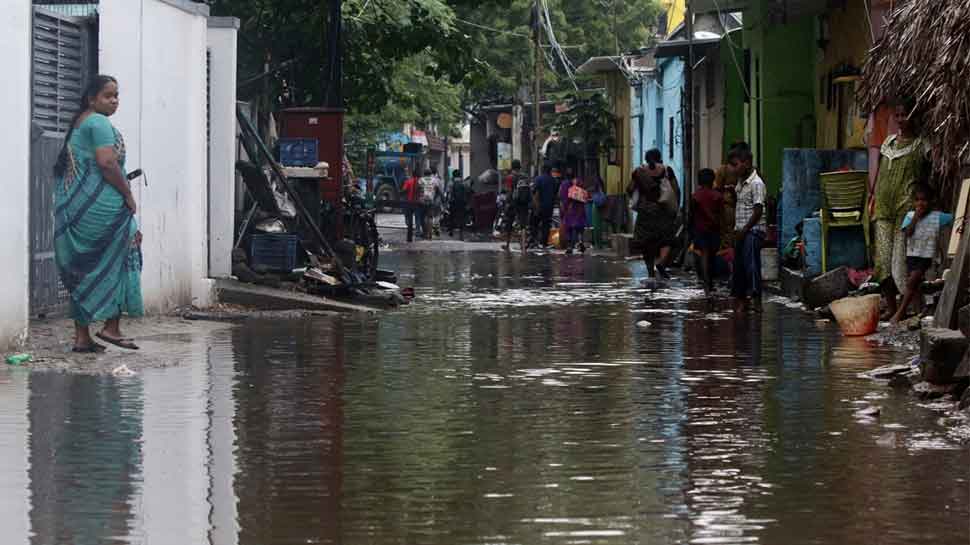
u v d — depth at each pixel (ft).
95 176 89.45
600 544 46.80
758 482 55.83
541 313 128.47
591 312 129.90
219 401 74.28
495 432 66.33
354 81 226.17
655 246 173.68
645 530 48.57
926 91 102.99
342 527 48.96
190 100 124.36
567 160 335.47
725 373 86.79
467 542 47.06
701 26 258.98
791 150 154.40
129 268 92.94
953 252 96.73
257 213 140.97
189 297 124.26
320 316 123.34
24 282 91.86
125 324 108.68
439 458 60.34
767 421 69.41
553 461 59.88
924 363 78.64
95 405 72.33
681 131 268.21
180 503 52.11
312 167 150.61
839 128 172.55
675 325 117.39
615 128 344.49
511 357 94.53
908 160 115.24
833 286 130.62
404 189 293.02
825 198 137.18
